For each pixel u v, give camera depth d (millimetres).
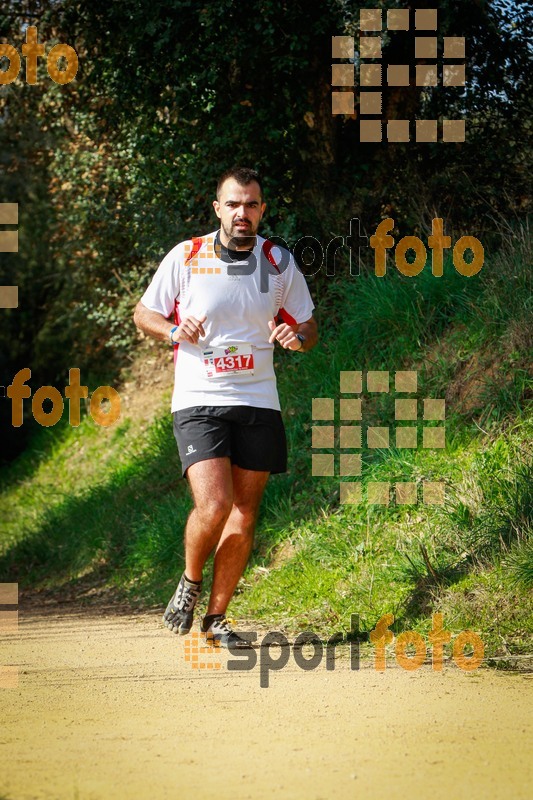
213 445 8523
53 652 9641
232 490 8547
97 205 20406
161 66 17016
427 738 5742
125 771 5215
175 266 8711
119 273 21891
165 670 8281
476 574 9578
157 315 8742
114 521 16844
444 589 9539
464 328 13742
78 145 21094
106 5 17641
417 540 10508
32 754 5629
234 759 5387
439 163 16516
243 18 16172
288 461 14016
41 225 26531
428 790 4766
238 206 8523
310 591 10867
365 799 4645
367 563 10875
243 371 8602
